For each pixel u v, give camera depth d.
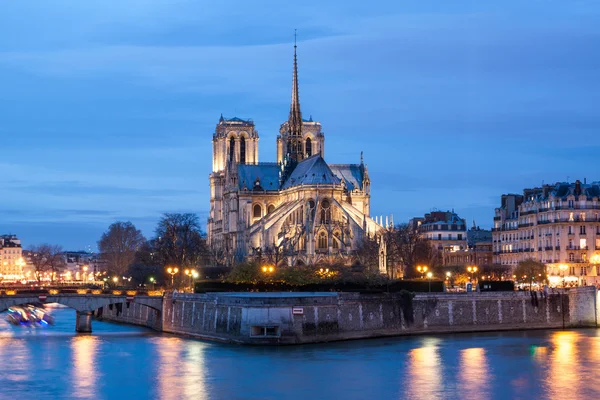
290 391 139.50
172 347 183.38
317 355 170.38
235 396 136.62
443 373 153.12
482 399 135.00
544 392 139.50
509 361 164.88
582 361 165.00
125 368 158.12
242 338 184.88
